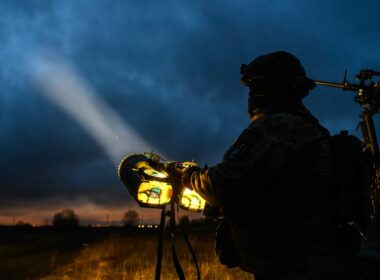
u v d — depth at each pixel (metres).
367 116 2.92
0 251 19.94
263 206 1.81
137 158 2.33
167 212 2.21
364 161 1.82
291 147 1.79
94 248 14.02
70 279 7.97
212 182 1.84
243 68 2.15
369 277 2.33
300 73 2.06
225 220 2.03
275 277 1.79
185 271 7.25
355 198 1.78
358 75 2.95
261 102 2.04
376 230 2.56
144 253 11.43
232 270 6.84
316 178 1.78
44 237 32.81
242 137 1.87
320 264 1.73
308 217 1.77
